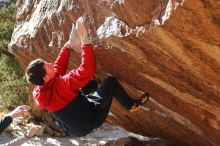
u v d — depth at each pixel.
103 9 4.71
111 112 8.20
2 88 12.52
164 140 8.79
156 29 4.16
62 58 5.16
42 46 5.95
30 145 10.18
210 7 3.69
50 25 5.64
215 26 3.85
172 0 3.85
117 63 5.34
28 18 6.37
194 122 6.55
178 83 5.23
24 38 6.26
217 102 5.31
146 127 8.21
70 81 4.86
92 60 4.88
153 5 4.17
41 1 6.00
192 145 8.09
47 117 11.70
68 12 5.20
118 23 4.60
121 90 5.28
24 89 12.62
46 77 4.93
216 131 6.36
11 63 12.52
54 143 10.53
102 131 12.00
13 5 12.70
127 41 4.60
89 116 5.06
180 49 4.37
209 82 4.85
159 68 5.01
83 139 11.02
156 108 6.71
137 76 5.50
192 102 5.69
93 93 5.47
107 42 4.84
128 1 4.32
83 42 4.89
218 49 4.12
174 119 6.87
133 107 5.41
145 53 4.76
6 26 12.49
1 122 4.56
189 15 3.83
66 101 4.97
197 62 4.50
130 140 9.38
